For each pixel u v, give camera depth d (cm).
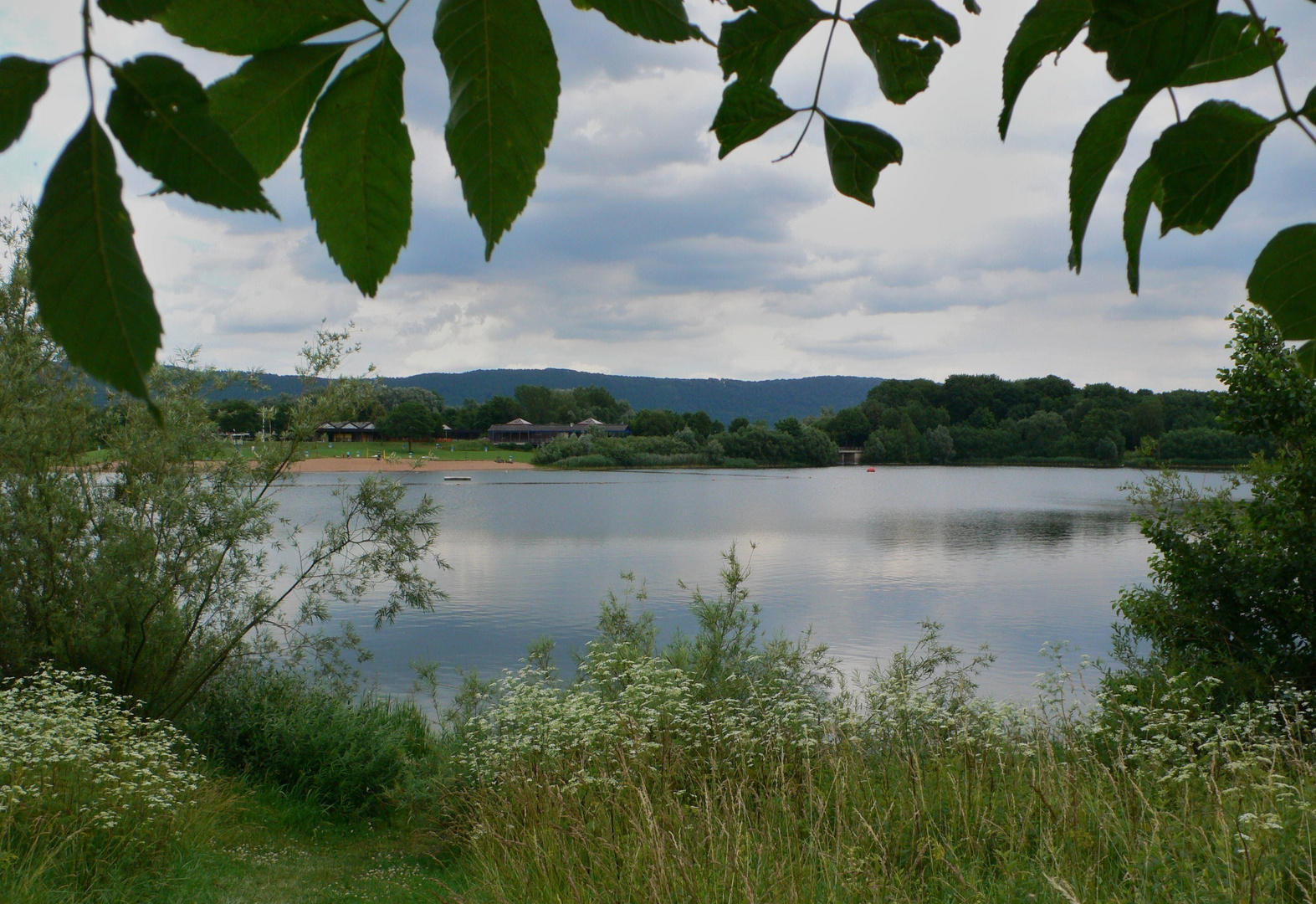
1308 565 823
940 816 540
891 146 52
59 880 581
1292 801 469
